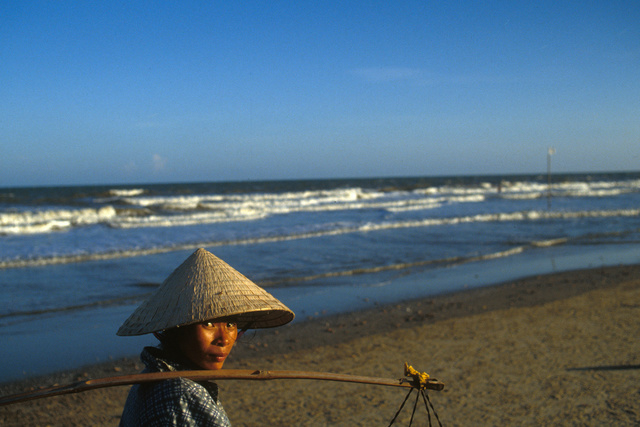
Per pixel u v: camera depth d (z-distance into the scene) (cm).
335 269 1341
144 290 1109
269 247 1700
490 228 2270
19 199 3684
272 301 175
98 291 1095
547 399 554
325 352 728
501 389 585
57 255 1494
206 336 168
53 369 663
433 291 1112
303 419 512
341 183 10269
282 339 786
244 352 726
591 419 504
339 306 981
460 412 527
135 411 151
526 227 2309
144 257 1516
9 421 508
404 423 502
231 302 165
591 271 1325
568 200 4097
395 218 2625
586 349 717
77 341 774
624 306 958
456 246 1750
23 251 1556
